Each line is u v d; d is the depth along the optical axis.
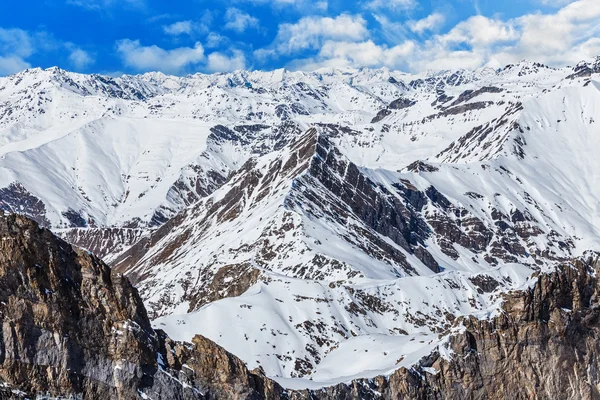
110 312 97.94
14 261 89.75
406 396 143.25
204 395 107.88
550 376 153.12
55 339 90.56
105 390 94.31
